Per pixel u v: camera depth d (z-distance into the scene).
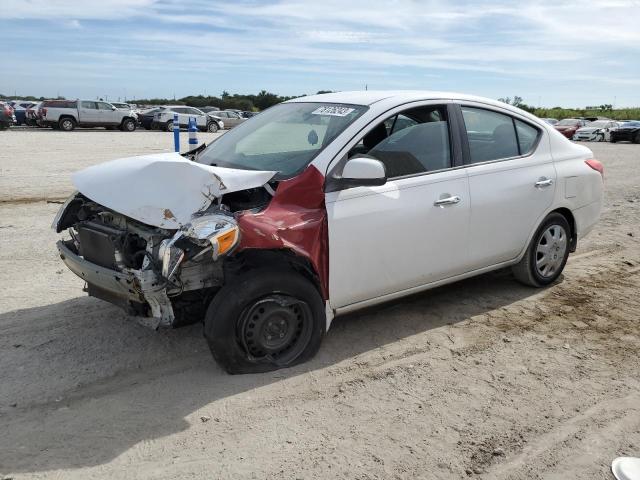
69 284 5.44
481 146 4.78
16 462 2.91
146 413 3.37
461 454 3.06
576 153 5.55
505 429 3.29
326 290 3.90
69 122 32.31
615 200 10.73
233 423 3.29
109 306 4.89
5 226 7.65
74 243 4.32
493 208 4.69
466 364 4.04
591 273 6.06
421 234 4.26
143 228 3.60
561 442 3.18
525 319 4.82
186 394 3.57
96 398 3.52
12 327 4.45
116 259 3.58
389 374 3.87
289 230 3.64
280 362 3.87
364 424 3.31
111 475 2.84
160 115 34.72
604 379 3.88
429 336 4.45
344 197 3.91
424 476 2.89
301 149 4.15
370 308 4.95
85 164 14.62
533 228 5.09
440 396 3.62
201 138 27.30
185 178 3.54
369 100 4.42
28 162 14.77
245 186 3.68
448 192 4.41
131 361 3.98
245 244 3.51
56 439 3.11
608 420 3.39
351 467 2.94
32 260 6.18
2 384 3.64
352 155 4.05
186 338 4.34
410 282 4.34
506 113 5.04
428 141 4.44
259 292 3.62
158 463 2.94
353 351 4.18
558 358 4.16
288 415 3.38
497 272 5.94
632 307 5.14
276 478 2.85
